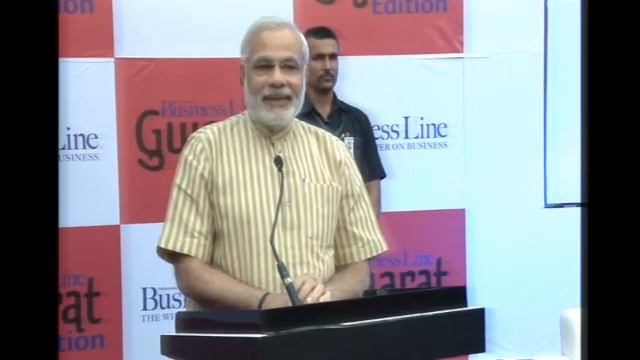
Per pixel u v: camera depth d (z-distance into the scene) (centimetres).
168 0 335
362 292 230
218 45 339
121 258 338
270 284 220
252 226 221
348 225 234
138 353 342
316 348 164
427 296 179
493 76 354
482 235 358
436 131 354
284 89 224
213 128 229
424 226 355
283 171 224
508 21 353
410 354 173
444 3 350
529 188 358
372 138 349
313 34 343
